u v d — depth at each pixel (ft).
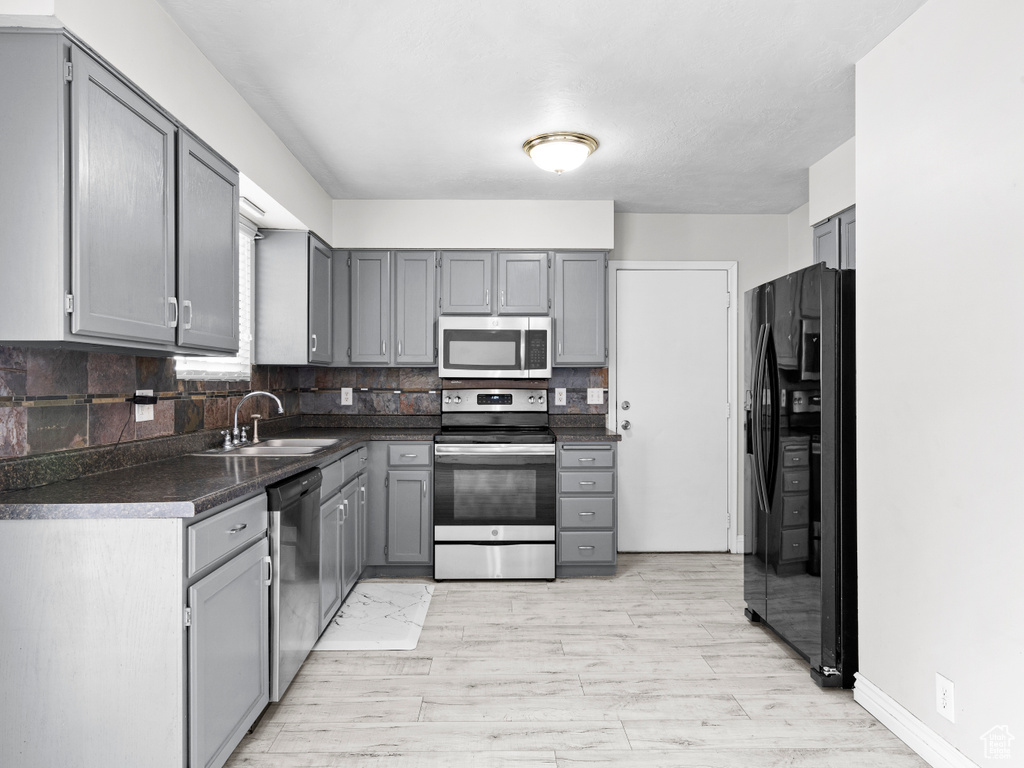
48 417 6.19
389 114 8.99
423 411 14.32
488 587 12.01
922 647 6.43
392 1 6.32
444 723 7.13
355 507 11.51
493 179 11.95
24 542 5.08
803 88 8.29
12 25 4.81
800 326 8.46
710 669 8.50
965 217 5.87
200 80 7.14
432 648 9.17
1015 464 5.30
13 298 4.83
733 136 9.93
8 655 5.08
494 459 12.44
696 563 13.67
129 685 5.08
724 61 7.58
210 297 7.34
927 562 6.35
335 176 11.73
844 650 7.89
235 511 6.16
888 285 7.00
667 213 14.52
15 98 4.84
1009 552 5.35
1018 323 5.28
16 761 5.10
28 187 4.83
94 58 5.21
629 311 14.53
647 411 14.57
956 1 5.99
